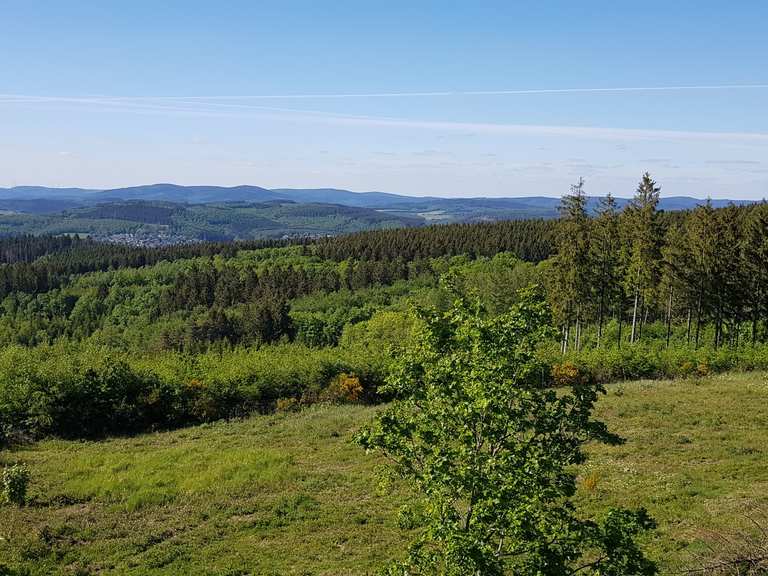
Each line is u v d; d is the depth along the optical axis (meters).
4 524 16.75
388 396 37.16
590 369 37.34
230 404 34.19
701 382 32.38
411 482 9.76
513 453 8.68
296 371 37.03
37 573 14.12
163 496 19.25
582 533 8.56
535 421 9.15
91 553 15.41
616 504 16.97
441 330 9.71
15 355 33.09
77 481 20.80
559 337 9.44
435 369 9.28
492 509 8.30
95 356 34.81
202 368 36.22
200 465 22.89
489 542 8.73
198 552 15.59
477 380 8.72
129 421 31.23
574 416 9.12
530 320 9.34
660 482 18.41
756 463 19.41
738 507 15.86
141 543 16.00
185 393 33.03
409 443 9.45
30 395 29.42
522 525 8.29
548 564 8.29
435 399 9.42
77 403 30.12
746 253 46.34
